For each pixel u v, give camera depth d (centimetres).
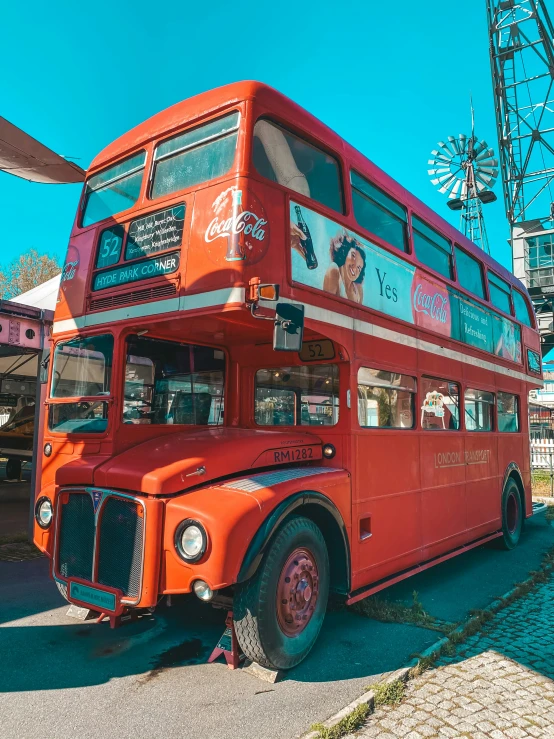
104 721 327
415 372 616
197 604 529
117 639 450
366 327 527
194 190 434
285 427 538
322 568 434
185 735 313
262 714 336
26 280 3450
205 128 455
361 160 557
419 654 425
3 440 1541
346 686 376
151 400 486
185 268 424
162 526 367
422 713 346
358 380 511
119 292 478
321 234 473
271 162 436
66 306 542
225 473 409
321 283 464
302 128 471
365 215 554
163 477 374
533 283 2520
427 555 616
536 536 1008
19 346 759
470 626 493
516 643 467
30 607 530
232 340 534
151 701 351
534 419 2588
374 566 511
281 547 388
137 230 479
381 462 538
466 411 761
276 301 392
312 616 420
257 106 432
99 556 396
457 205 2391
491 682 391
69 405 501
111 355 469
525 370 1032
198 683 376
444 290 714
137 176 504
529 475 1001
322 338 492
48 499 469
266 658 375
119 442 452
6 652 423
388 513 543
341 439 497
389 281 577
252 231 401
